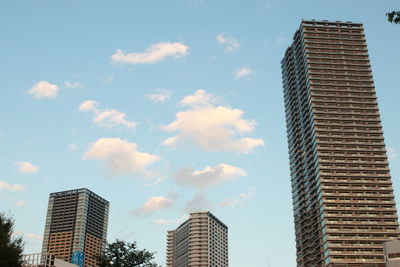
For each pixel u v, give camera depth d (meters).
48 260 143.38
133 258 98.31
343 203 192.62
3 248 44.69
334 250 182.00
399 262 154.25
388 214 191.75
